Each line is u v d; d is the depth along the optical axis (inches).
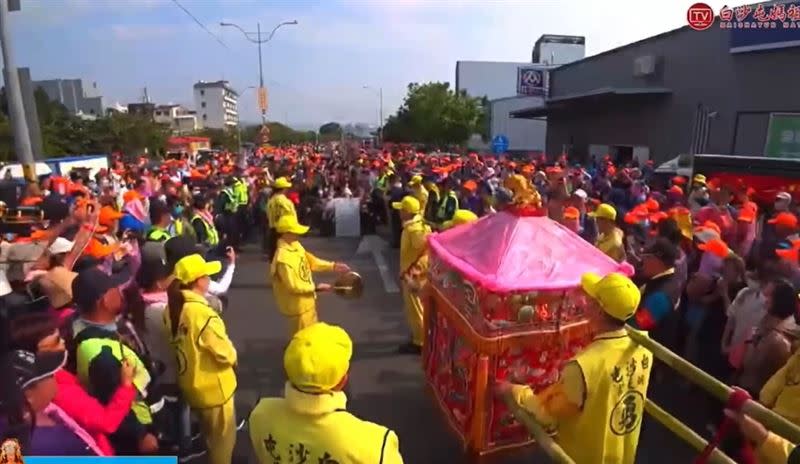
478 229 184.9
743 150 804.0
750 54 783.1
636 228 307.9
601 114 1182.3
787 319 160.9
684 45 911.7
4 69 455.8
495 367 159.5
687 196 423.8
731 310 194.9
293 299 224.5
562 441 131.6
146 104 3329.2
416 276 265.7
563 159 855.1
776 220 268.2
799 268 193.9
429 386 213.0
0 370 91.7
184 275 146.9
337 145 2469.2
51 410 105.4
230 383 153.4
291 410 91.8
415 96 2169.0
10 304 141.9
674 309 186.2
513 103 1940.2
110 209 282.0
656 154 992.9
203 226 357.7
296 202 596.4
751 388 163.5
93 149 1498.5
